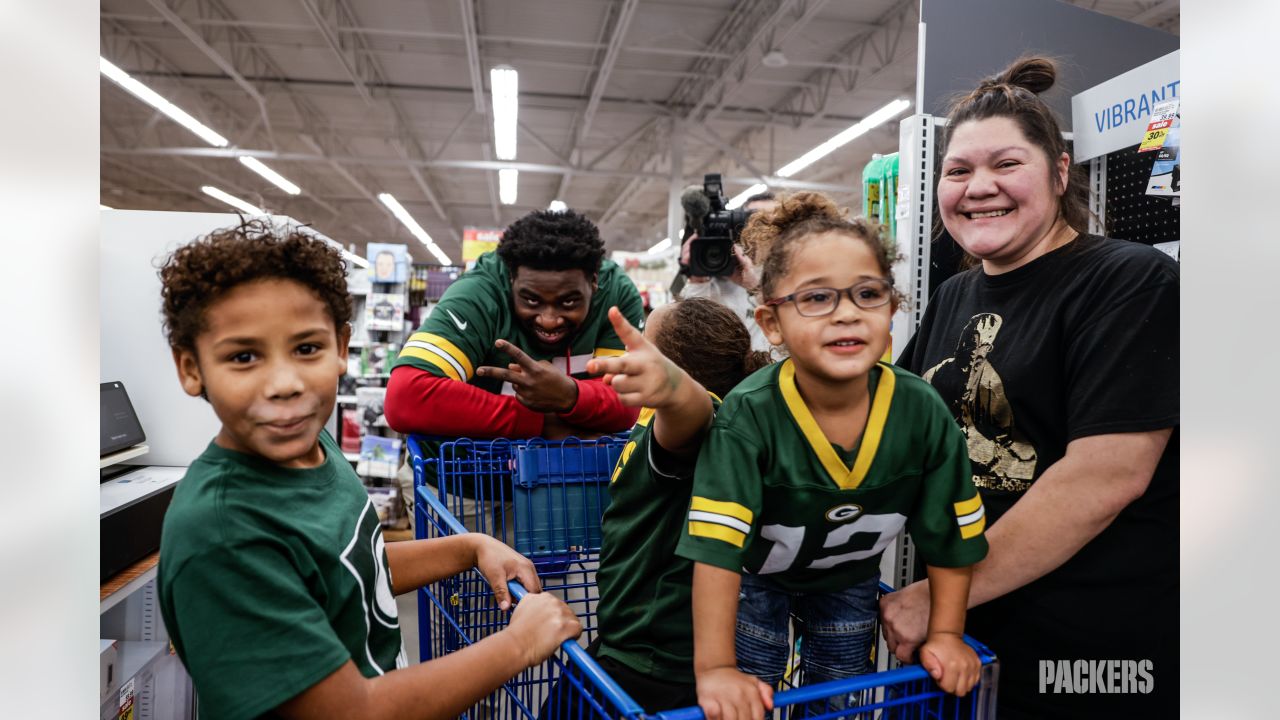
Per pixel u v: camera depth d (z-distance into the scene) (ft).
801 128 40.45
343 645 2.78
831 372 3.17
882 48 29.73
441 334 5.74
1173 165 4.83
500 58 31.99
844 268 3.16
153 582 7.22
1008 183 4.28
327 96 37.37
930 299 5.35
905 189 5.57
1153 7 24.48
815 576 3.88
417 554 4.11
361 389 14.25
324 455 3.32
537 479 5.18
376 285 14.89
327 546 2.96
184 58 32.83
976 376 4.50
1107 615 4.16
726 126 42.04
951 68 6.02
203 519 2.72
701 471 3.34
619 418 5.68
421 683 2.90
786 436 3.33
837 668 3.99
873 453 3.34
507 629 3.26
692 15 27.68
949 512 3.47
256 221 3.19
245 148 46.91
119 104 38.58
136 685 6.75
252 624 2.65
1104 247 4.22
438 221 73.77
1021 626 4.32
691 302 4.79
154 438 8.14
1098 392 3.85
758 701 2.92
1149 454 3.76
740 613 3.94
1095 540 4.16
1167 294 3.81
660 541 3.92
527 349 6.10
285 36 30.01
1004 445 4.38
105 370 8.07
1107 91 5.33
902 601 3.77
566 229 5.63
